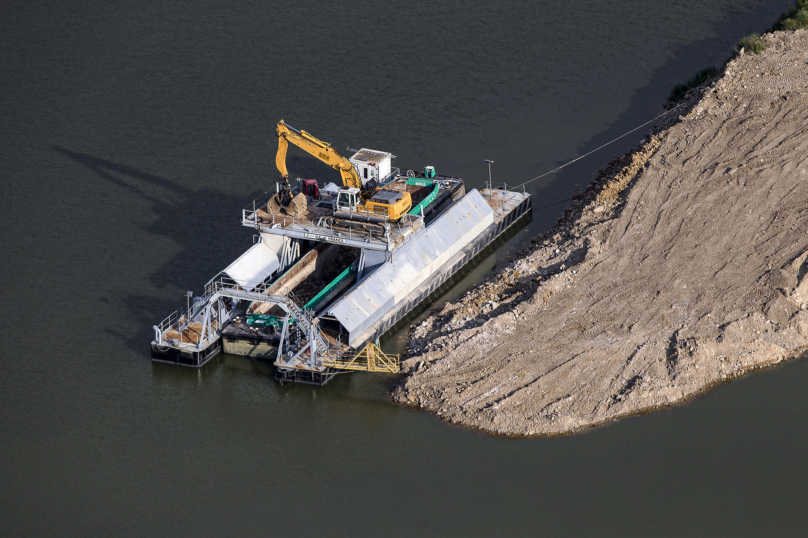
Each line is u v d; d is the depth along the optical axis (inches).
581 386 2787.9
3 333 3157.0
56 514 2544.3
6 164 4013.3
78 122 4279.0
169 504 2571.4
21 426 2807.6
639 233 3348.9
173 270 3442.4
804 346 2913.4
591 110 4242.1
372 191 3326.8
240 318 3105.3
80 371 3006.9
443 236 3319.4
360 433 2748.5
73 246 3563.0
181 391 2935.5
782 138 3659.0
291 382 2925.7
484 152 4003.4
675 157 3686.0
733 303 3004.4
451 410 2765.7
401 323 3171.8
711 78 4244.6
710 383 2812.5
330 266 3442.4
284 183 3299.7
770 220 3302.2
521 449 2650.1
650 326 2957.7
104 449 2736.2
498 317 3034.0
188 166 3991.1
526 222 3668.8
